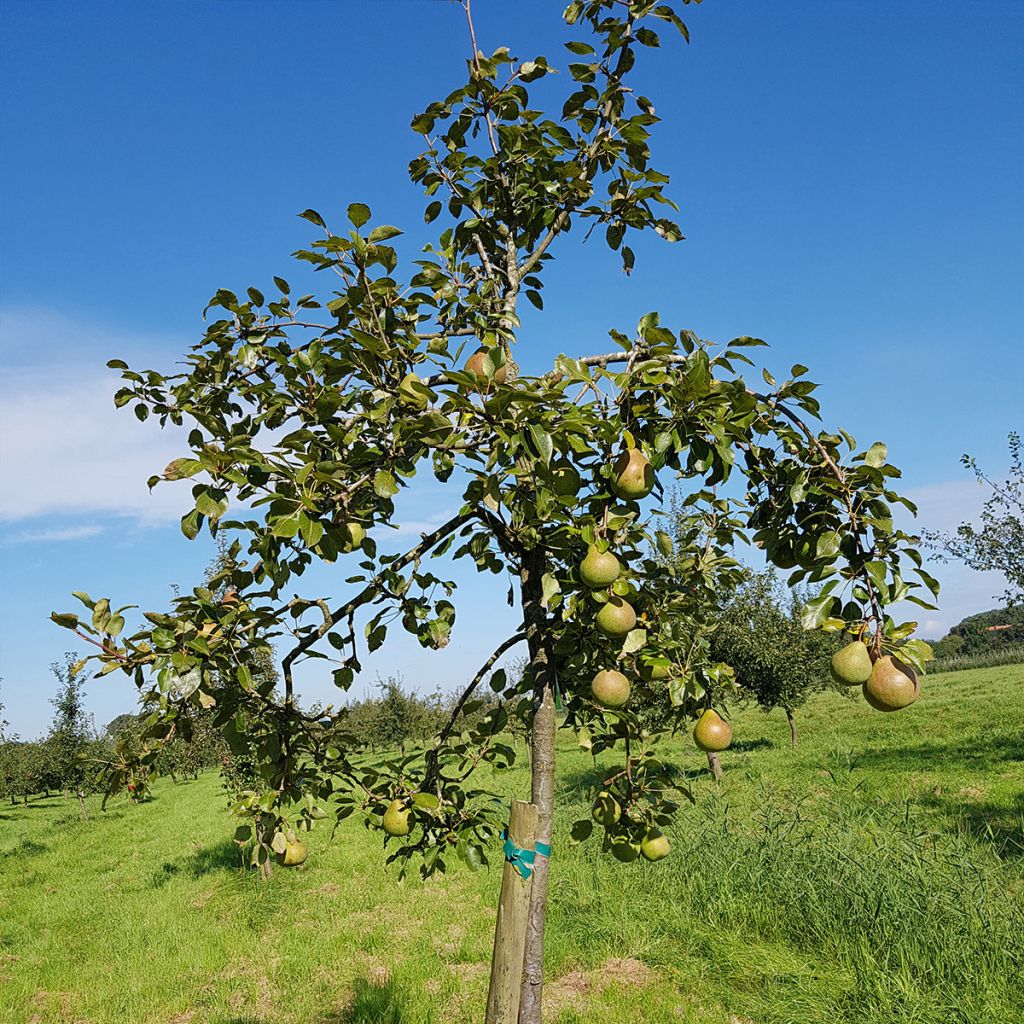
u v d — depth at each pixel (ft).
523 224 13.58
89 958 33.35
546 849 10.28
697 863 31.55
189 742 10.53
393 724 119.96
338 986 26.50
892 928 23.40
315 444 9.43
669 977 24.17
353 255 9.44
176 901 41.78
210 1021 24.39
